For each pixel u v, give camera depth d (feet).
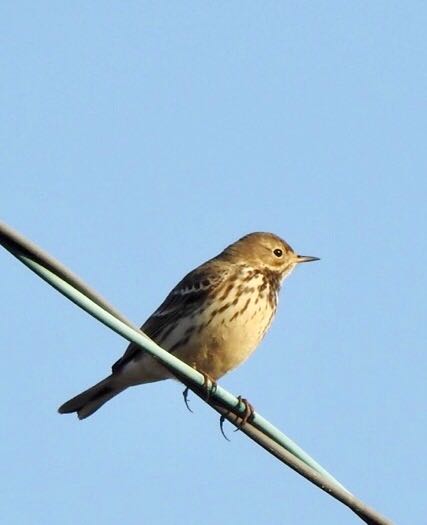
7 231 30.25
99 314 32.24
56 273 31.14
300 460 35.83
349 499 34.91
